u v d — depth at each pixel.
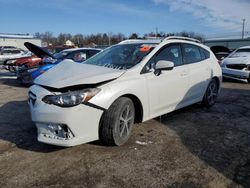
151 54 4.41
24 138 4.24
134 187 2.89
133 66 4.16
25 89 9.10
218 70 6.28
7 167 3.31
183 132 4.53
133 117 4.09
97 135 3.64
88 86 3.51
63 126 3.39
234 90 8.81
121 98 3.79
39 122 3.49
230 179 3.05
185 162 3.44
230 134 4.47
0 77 12.43
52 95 3.43
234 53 11.72
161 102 4.57
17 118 5.35
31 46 8.91
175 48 5.04
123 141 3.92
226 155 3.67
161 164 3.38
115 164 3.37
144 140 4.14
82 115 3.40
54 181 3.00
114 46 5.14
